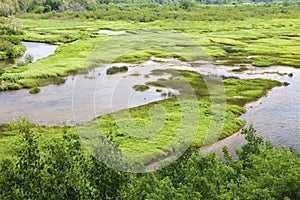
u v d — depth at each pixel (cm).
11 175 1065
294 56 6788
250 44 8044
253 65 6019
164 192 1116
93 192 1055
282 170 1239
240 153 1583
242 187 1173
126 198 1090
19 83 4700
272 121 3478
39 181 1065
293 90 4591
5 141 2725
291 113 3712
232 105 3853
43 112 3600
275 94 4409
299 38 8969
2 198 1031
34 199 1043
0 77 4916
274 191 1159
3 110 3694
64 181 1065
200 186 1173
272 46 7812
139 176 1362
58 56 6425
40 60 6181
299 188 1153
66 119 3366
